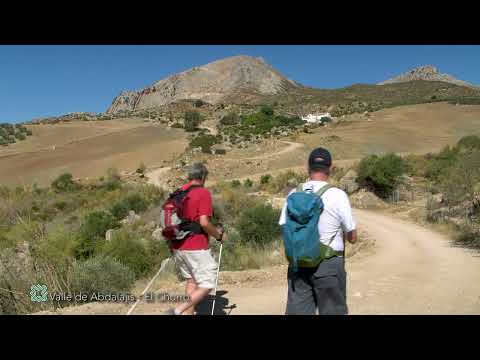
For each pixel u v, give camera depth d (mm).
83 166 91625
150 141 124688
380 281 9297
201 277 5527
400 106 166375
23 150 120500
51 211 31312
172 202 5527
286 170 71750
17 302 7227
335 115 172625
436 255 13609
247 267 12695
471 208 21500
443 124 125188
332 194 4367
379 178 35125
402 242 17188
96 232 19750
